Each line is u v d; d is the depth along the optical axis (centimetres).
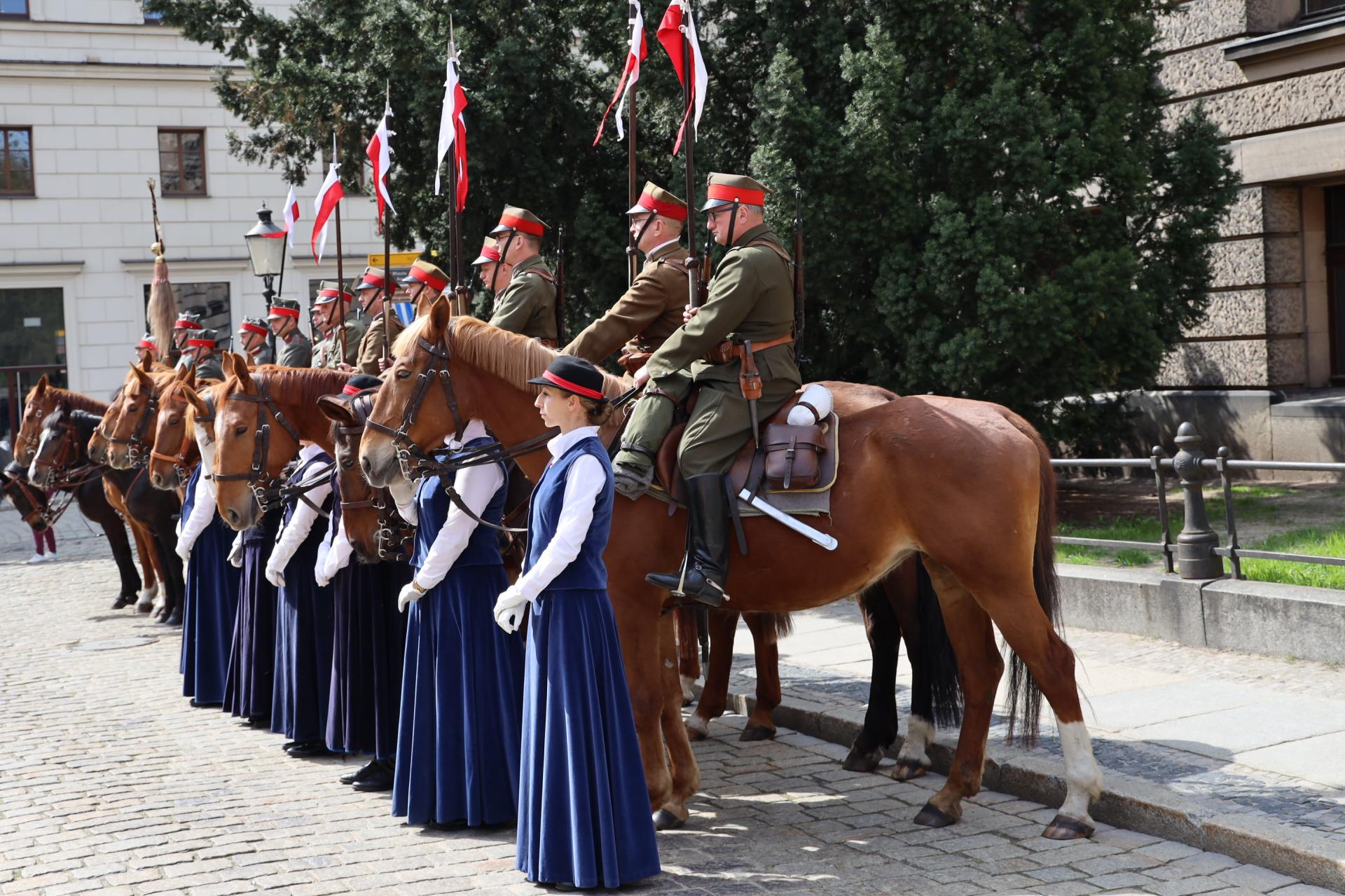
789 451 553
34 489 1308
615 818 492
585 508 491
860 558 557
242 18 1642
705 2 1428
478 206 1475
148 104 2819
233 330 2908
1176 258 1355
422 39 1383
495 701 583
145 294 2847
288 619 752
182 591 1208
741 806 609
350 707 682
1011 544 538
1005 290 1171
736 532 559
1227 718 649
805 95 1255
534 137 1441
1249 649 789
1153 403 1656
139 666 1020
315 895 505
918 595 639
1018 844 532
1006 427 552
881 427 562
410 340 584
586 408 502
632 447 561
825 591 565
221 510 760
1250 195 1551
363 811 623
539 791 500
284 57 1653
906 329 1278
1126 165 1242
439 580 575
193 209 2862
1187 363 1631
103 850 566
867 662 870
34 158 2745
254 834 587
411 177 1518
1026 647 539
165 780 687
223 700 876
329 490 730
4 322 2756
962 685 585
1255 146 1535
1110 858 508
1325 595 765
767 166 1212
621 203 1478
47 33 2736
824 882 499
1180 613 830
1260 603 781
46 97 2744
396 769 604
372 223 2969
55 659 1051
